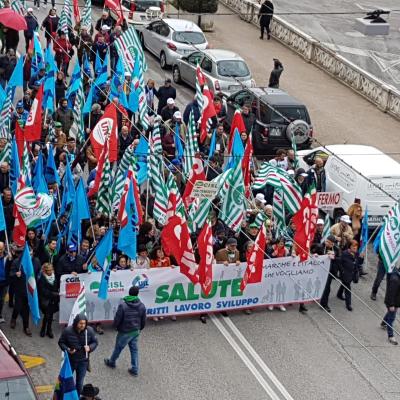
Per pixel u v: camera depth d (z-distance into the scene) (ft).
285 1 253.24
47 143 117.39
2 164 111.45
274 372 96.78
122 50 138.51
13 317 98.89
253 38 217.36
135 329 91.71
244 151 118.83
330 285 114.52
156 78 181.37
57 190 110.22
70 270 98.22
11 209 107.14
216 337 102.68
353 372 98.48
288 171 127.54
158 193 108.17
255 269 103.86
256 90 155.02
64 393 78.38
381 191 125.08
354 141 165.07
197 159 110.01
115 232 102.94
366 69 204.85
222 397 91.30
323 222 114.62
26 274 92.68
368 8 253.03
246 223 111.96
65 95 141.59
